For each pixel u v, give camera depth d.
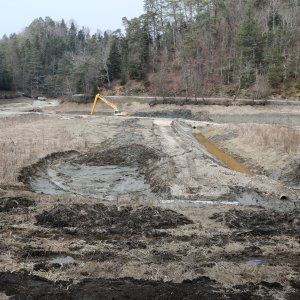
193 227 14.10
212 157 28.20
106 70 78.38
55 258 11.09
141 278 9.99
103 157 28.48
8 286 9.37
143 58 78.00
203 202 18.06
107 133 38.53
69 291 9.25
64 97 84.62
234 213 15.81
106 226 13.97
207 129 41.44
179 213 15.74
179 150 29.22
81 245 11.95
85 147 31.94
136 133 38.41
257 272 10.34
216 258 11.30
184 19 86.00
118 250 11.72
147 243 12.37
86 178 23.89
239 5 80.19
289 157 24.00
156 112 61.72
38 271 10.16
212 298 9.02
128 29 84.94
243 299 9.04
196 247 12.03
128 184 22.69
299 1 79.44
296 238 13.12
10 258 10.85
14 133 35.84
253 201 18.44
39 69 105.62
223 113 56.88
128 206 16.27
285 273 10.35
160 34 86.38
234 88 65.56
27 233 12.88
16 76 103.12
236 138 33.41
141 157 28.53
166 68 76.31
